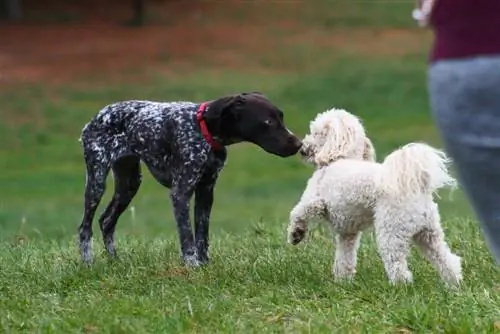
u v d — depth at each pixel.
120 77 46.28
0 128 38.91
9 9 56.12
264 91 43.75
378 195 10.66
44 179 32.47
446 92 5.69
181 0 60.53
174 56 50.00
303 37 53.97
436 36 5.80
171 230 22.56
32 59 49.19
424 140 36.34
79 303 10.12
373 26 56.31
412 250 12.60
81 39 52.94
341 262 11.45
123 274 11.81
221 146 12.48
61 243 16.06
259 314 9.52
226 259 12.80
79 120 40.06
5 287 11.27
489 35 5.60
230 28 55.56
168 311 9.52
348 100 42.41
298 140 12.10
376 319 9.08
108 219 13.50
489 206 5.80
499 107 5.61
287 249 13.52
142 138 12.67
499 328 8.54
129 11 58.22
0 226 23.27
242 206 27.84
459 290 10.16
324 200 11.28
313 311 9.59
